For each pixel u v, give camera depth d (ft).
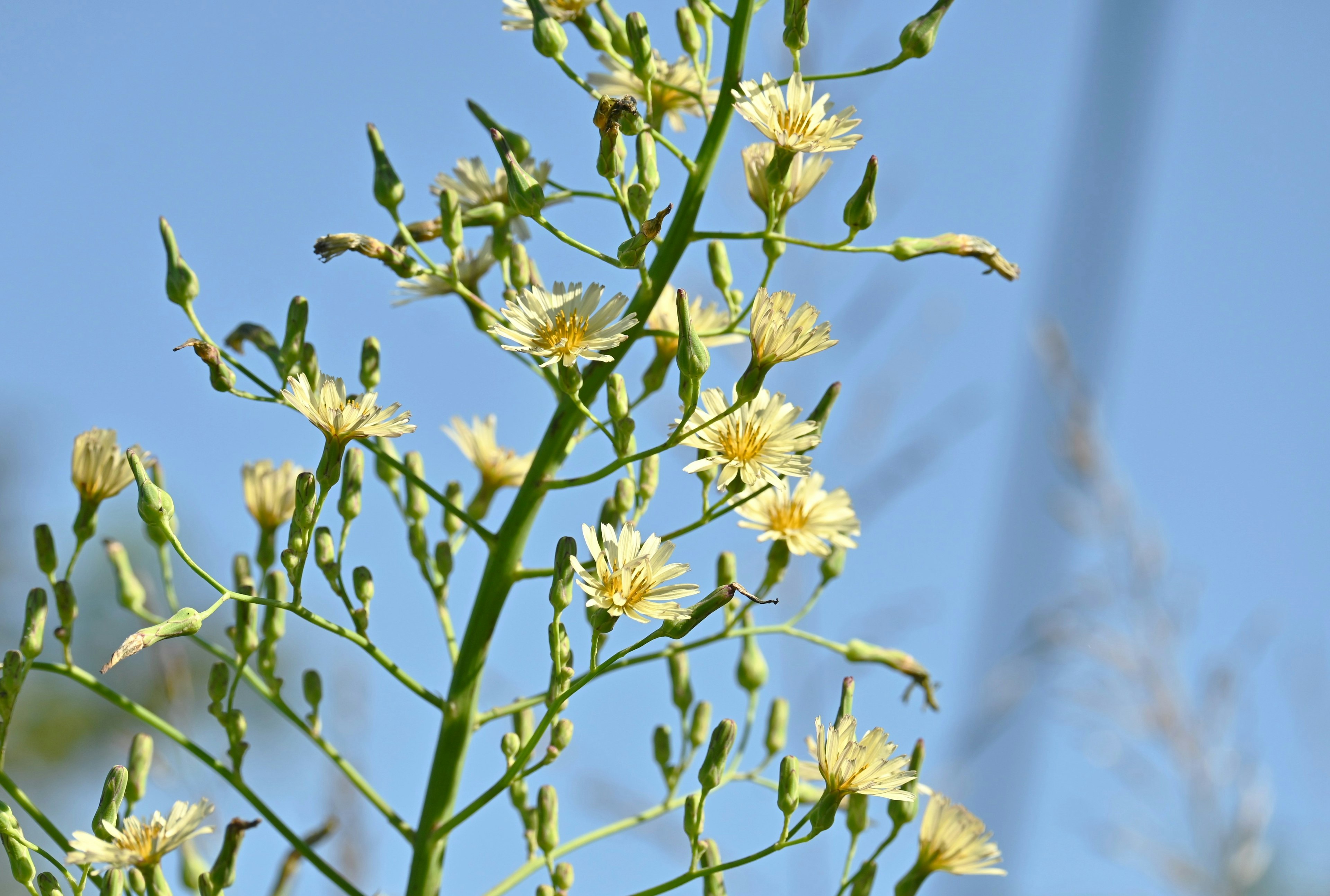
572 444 3.02
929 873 3.00
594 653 2.92
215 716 2.98
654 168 2.99
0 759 2.93
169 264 3.00
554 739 2.95
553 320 2.95
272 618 3.00
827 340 2.92
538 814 2.99
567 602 2.92
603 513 3.01
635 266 2.96
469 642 3.00
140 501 2.95
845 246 2.99
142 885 2.92
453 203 3.01
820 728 2.93
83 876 2.92
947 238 3.01
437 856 2.98
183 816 2.93
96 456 3.01
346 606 2.98
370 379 3.03
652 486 3.02
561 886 2.98
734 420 2.95
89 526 3.01
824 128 2.97
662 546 2.93
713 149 3.01
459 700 2.99
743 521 3.03
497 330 2.94
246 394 2.97
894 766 2.91
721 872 2.95
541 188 2.96
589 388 3.00
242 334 3.03
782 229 3.02
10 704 2.95
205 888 2.93
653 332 2.99
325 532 2.98
